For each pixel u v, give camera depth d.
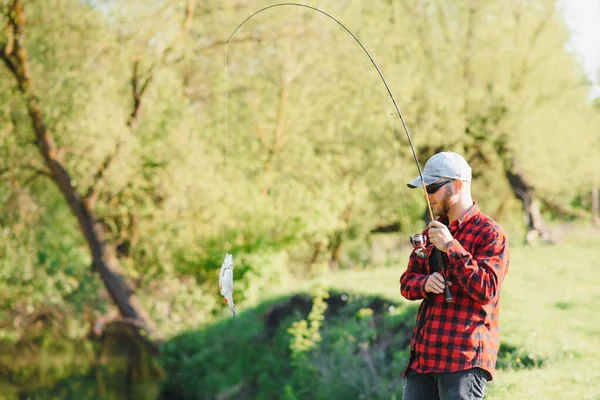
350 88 20.47
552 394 6.41
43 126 17.22
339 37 19.78
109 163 17.47
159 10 18.11
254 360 13.95
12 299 18.30
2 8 16.80
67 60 17.66
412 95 20.86
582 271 14.06
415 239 3.87
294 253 22.14
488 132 21.16
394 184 22.11
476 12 21.42
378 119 20.62
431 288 3.70
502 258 3.64
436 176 3.81
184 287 17.09
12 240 17.98
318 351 11.97
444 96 20.84
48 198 18.64
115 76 17.98
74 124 17.41
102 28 17.78
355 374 10.52
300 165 20.30
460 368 3.63
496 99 21.11
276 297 15.24
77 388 17.09
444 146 21.16
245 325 14.68
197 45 18.80
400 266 17.62
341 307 13.49
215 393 13.98
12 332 18.58
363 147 21.14
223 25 19.20
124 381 17.03
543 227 21.83
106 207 18.42
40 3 17.58
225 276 4.27
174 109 18.45
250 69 20.09
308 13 19.61
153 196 18.45
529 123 20.88
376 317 12.03
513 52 21.44
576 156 22.34
